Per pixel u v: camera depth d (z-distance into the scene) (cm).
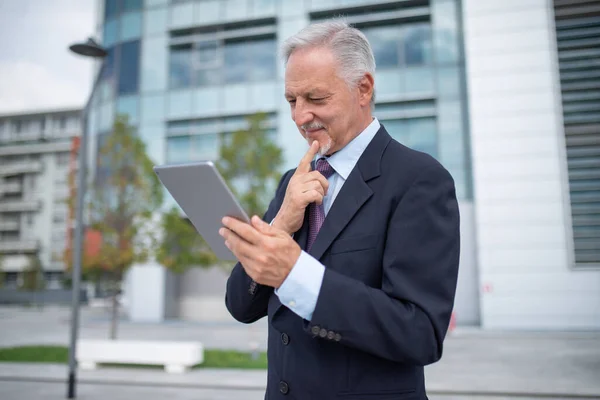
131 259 1138
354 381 111
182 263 1160
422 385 119
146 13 1844
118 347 829
